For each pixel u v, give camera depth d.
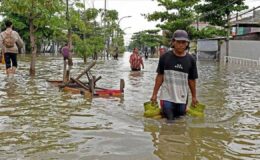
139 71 19.30
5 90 9.52
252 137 5.32
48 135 5.18
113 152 4.44
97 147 4.64
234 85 12.51
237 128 5.88
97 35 41.75
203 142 4.98
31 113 6.66
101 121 6.13
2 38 12.85
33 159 4.13
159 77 6.81
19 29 46.69
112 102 8.12
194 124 6.08
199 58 43.62
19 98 8.30
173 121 6.28
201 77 15.98
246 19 42.34
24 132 5.32
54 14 18.06
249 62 31.22
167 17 36.78
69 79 11.06
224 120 6.46
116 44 58.31
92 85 9.20
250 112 7.27
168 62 6.68
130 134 5.31
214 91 10.66
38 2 14.42
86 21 31.36
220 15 34.28
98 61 33.69
